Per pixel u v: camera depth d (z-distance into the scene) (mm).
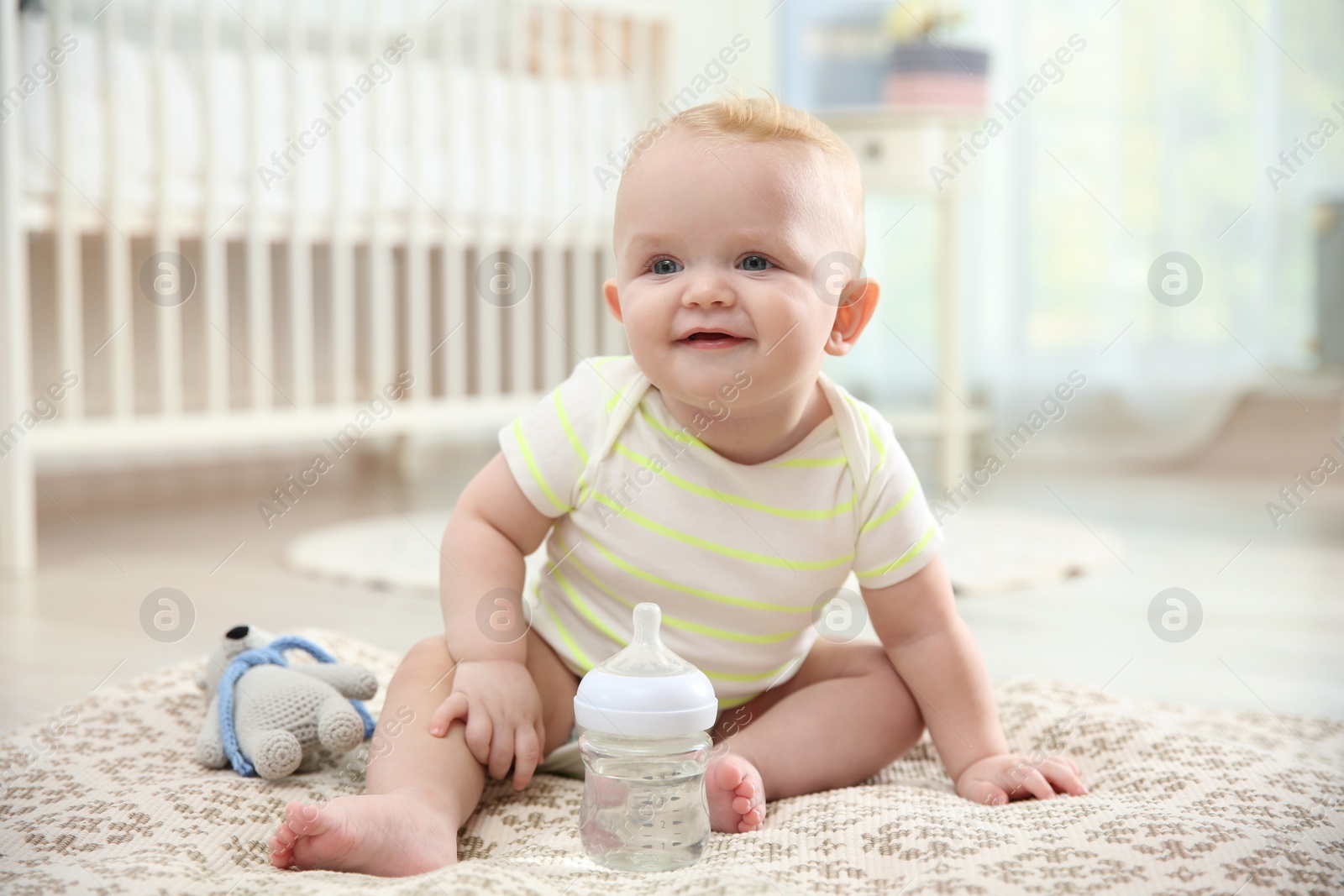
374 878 715
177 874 711
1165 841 740
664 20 2988
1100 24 3275
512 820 864
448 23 2664
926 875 704
